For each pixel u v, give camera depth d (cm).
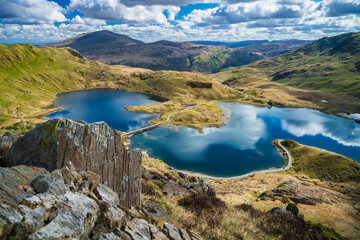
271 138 17500
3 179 663
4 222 482
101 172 1193
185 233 1168
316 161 12762
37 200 612
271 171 12206
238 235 1476
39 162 977
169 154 13588
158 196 2236
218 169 11975
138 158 1530
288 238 1625
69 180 877
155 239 905
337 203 4044
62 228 579
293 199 3941
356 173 10756
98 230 707
